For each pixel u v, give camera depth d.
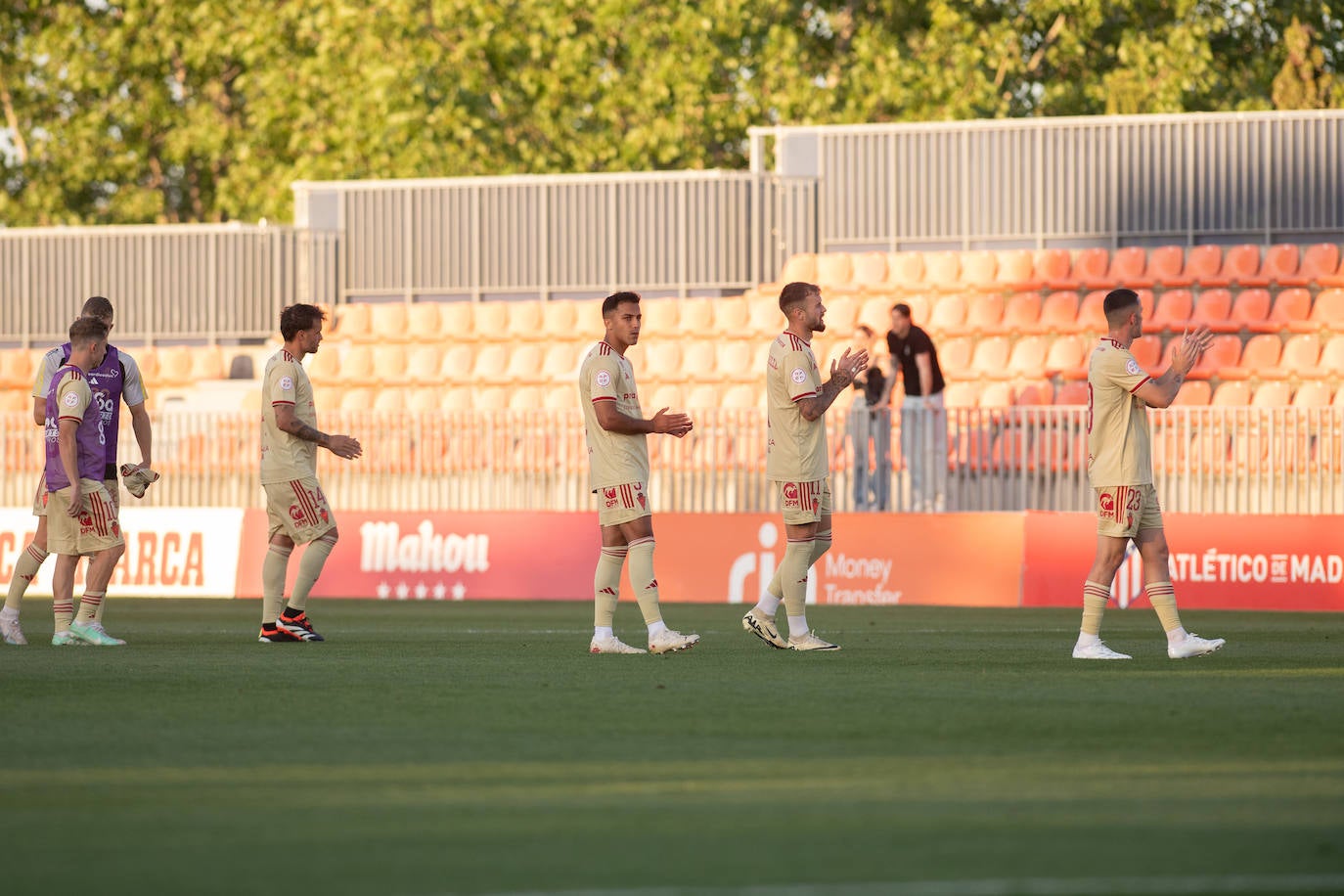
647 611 35.06
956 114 126.00
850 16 136.75
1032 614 53.44
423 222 90.38
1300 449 59.25
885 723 23.31
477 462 67.88
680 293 86.94
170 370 92.56
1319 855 14.79
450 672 30.83
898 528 60.41
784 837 15.65
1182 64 124.88
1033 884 13.66
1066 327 77.75
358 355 86.06
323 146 132.50
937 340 78.88
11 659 33.94
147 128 155.75
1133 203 81.31
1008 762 19.89
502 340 86.38
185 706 25.47
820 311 35.47
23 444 73.81
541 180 88.56
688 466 65.62
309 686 28.48
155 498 70.88
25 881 14.05
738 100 132.00
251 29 136.75
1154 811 16.83
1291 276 77.00
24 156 155.25
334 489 69.25
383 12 126.44
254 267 94.31
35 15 152.50
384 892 13.62
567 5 127.25
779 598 36.62
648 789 18.16
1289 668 31.52
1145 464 32.91
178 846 15.38
